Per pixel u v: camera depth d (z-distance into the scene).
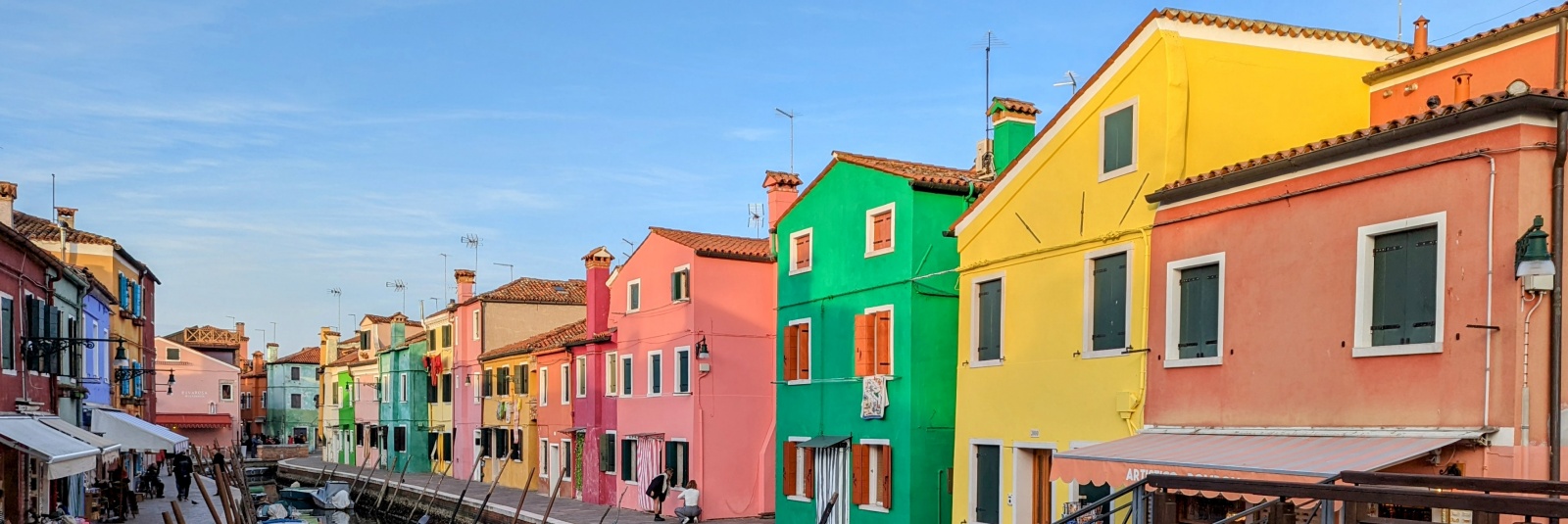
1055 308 16.81
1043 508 17.27
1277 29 15.68
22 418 19.83
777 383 25.42
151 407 44.72
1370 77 16.23
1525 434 10.34
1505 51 14.93
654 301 32.31
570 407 39.62
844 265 22.94
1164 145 14.77
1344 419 12.02
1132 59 15.48
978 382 18.64
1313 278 12.48
